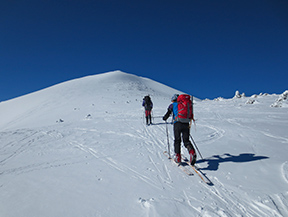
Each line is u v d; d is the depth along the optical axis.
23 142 6.48
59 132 8.20
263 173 3.47
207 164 4.02
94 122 11.31
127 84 50.88
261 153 4.59
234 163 4.00
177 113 4.10
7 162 4.43
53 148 5.63
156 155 4.81
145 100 10.28
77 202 2.61
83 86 45.19
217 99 29.02
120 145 5.86
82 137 7.12
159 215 2.29
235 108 16.11
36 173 3.69
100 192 2.89
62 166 4.06
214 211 2.38
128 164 4.14
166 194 2.83
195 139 6.27
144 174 3.59
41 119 20.61
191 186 3.10
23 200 2.68
